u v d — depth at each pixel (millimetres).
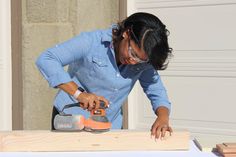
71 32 4301
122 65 2574
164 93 2688
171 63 4426
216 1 4211
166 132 2355
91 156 2232
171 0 4367
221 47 4246
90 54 2525
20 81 4438
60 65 2418
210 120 4348
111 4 4492
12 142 2287
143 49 2240
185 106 4426
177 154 2293
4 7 4395
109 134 2324
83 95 2318
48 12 4266
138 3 4484
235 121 4266
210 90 4324
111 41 2496
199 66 4340
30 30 4320
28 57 4340
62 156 2227
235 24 4180
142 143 2348
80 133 2309
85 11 4324
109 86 2607
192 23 4320
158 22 2291
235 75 4215
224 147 2279
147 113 4535
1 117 4496
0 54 4438
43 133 2301
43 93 4387
